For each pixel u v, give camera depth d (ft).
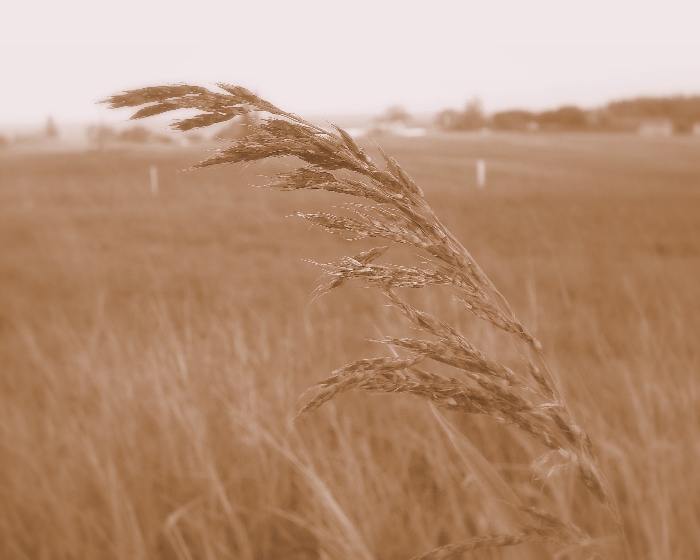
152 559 8.20
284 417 9.45
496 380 2.29
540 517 2.48
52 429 10.62
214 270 37.88
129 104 1.85
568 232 50.24
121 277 37.65
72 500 9.09
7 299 32.07
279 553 8.02
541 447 7.76
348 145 2.24
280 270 35.78
